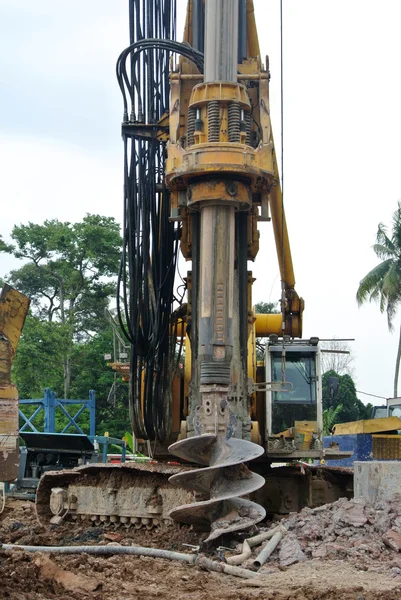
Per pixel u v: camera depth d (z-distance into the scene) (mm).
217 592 8711
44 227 50656
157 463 15062
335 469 16406
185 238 14617
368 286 44594
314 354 16828
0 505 12148
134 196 14672
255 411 16297
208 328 12953
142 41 14484
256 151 13289
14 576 8164
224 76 13516
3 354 11156
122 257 14547
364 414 52844
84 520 14820
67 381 44812
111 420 46000
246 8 15125
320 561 10555
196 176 13234
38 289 50969
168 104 15367
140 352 14578
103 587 8461
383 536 11094
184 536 12812
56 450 23547
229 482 12156
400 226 44406
